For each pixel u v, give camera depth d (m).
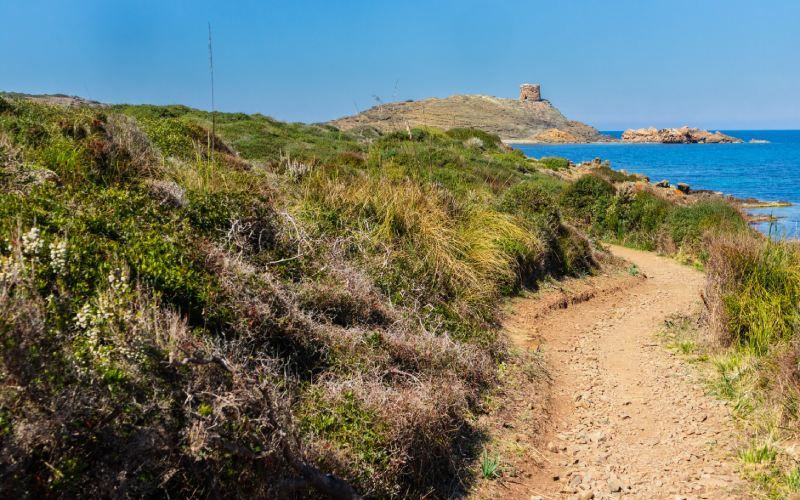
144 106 24.38
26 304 3.15
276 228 6.52
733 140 187.12
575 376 7.10
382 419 4.38
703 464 4.98
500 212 11.77
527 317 8.73
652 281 12.82
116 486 2.93
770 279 7.62
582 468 5.04
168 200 6.22
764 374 6.07
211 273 5.02
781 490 4.45
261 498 3.42
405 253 7.95
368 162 13.14
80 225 4.79
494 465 4.77
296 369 4.80
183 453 3.24
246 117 28.25
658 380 6.89
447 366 5.71
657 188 31.52
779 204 32.81
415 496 4.28
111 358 3.35
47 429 2.85
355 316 5.86
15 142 7.45
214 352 3.92
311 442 3.90
